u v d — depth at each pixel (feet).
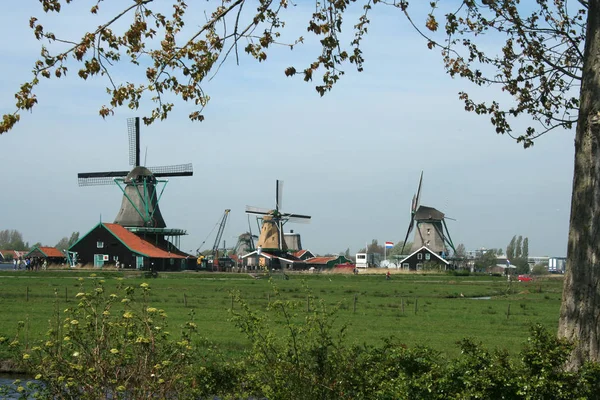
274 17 37.93
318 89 39.63
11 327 87.97
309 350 36.06
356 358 37.01
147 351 33.09
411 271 342.85
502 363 34.71
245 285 194.49
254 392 38.60
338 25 38.83
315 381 35.29
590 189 35.50
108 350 33.01
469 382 33.45
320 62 39.06
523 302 150.20
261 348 36.91
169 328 87.92
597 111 35.45
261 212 425.28
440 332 92.48
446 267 366.84
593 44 36.47
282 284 204.64
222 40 37.83
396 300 148.25
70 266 299.38
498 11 46.03
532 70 48.08
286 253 425.28
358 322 102.37
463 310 127.54
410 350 37.19
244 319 37.76
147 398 32.81
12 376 60.13
